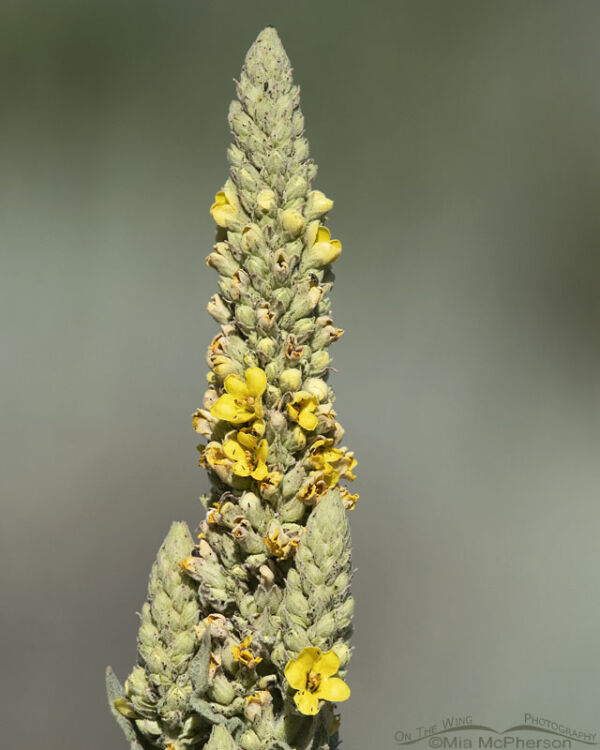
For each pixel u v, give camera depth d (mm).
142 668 872
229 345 874
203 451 879
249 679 866
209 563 873
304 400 865
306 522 874
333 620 848
